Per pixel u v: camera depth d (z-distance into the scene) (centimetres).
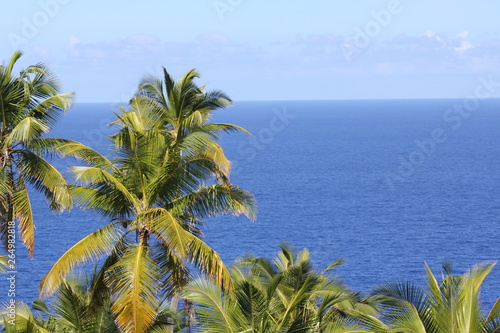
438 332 2294
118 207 3095
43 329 2780
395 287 2350
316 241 11869
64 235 11962
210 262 2905
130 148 3020
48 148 3538
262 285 3225
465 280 2370
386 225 13325
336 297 2906
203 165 3130
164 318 3103
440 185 19038
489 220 13775
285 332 2645
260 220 13625
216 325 2575
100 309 2936
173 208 3086
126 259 2878
